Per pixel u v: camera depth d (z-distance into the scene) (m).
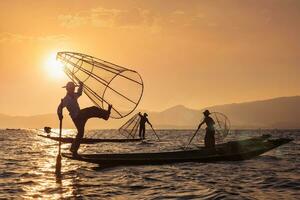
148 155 20.05
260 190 13.22
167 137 60.59
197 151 20.78
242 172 16.95
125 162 17.70
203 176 15.89
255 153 20.34
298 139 56.41
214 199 11.73
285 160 21.80
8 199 11.71
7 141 46.97
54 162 21.08
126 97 16.98
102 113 16.41
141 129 36.88
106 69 17.11
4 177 15.80
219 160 19.81
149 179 15.18
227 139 47.78
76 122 16.28
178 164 19.20
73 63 17.11
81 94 16.34
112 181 14.77
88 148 32.09
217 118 24.23
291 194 12.60
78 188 13.44
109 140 27.25
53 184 14.17
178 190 13.12
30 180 15.02
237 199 11.73
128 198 11.95
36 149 31.73
